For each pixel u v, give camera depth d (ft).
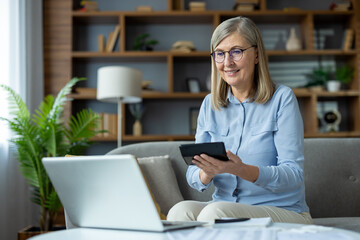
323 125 15.20
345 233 2.88
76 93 14.39
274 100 4.83
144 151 6.93
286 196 4.56
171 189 6.43
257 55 4.98
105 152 14.90
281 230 3.01
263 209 4.13
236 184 4.70
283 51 14.49
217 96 5.12
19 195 11.29
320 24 15.56
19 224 11.28
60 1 14.37
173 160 6.89
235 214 3.84
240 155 4.80
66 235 3.15
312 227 3.10
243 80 4.83
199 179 4.67
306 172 6.81
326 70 15.39
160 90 15.44
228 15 14.69
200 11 14.48
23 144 9.59
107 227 3.41
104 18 14.75
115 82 11.99
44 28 14.32
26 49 12.47
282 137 4.62
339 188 6.79
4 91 10.65
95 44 15.40
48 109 10.46
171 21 15.23
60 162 3.33
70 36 14.29
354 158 6.91
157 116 15.34
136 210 3.14
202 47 15.56
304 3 15.64
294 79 15.43
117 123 14.28
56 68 14.21
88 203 3.40
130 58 14.83
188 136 14.19
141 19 14.94
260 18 15.03
